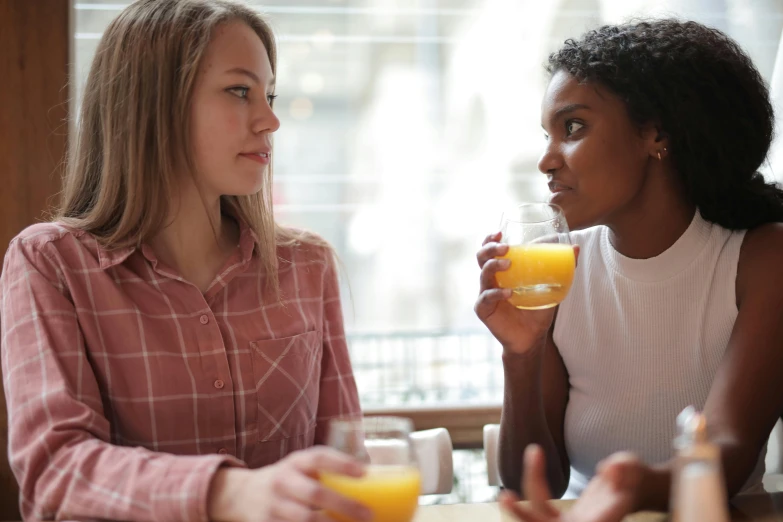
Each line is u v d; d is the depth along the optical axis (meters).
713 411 1.14
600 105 1.30
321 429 1.44
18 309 1.19
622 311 1.37
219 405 1.27
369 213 2.33
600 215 1.32
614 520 0.73
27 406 1.10
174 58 1.26
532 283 1.13
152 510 0.90
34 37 1.80
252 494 0.82
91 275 1.25
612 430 1.37
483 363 2.36
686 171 1.32
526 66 2.29
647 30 1.36
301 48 2.26
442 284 2.36
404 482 0.77
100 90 1.33
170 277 1.28
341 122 2.31
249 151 1.29
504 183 2.34
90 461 1.00
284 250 1.46
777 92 1.93
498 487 1.46
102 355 1.22
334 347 1.48
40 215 1.81
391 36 2.28
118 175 1.30
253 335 1.33
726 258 1.31
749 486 1.35
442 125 2.32
